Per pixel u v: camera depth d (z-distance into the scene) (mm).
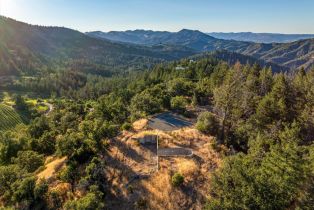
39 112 131375
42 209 30859
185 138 43875
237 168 24797
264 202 21547
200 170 33875
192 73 112688
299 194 22656
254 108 51688
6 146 54812
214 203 23891
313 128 39406
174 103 64188
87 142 41531
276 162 25406
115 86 178500
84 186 32562
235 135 44281
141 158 38188
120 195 31359
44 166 43438
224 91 49094
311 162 24312
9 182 34969
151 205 29219
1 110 130000
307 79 59688
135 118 58844
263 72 72188
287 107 49812
